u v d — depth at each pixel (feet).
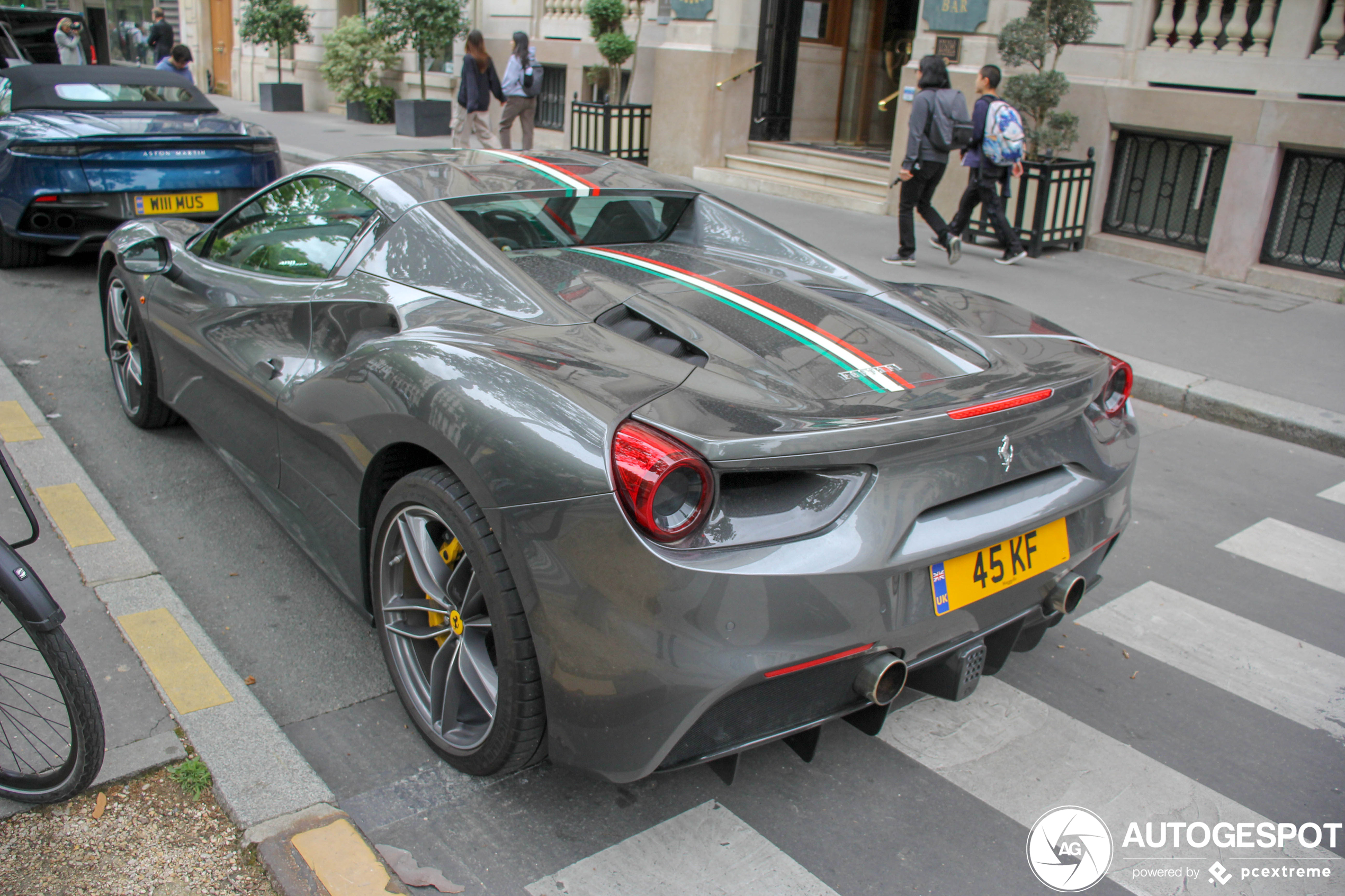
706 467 6.32
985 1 32.04
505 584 7.01
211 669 8.91
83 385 16.31
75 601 9.82
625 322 8.52
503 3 53.72
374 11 62.69
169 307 12.50
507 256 9.14
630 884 7.15
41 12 38.91
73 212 20.57
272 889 6.82
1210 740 9.38
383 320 9.03
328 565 9.43
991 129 27.55
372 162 10.87
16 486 6.86
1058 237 30.91
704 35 40.73
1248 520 14.70
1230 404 18.95
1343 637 11.47
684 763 6.78
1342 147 26.40
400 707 9.01
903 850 7.70
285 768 7.80
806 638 6.59
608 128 42.88
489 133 44.57
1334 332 23.97
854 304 9.57
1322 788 8.82
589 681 6.64
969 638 7.73
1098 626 11.38
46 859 6.95
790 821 7.92
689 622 6.33
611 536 6.38
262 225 11.51
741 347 8.04
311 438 9.16
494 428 6.97
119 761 7.76
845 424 6.62
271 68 72.02
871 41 44.86
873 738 9.05
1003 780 8.61
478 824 7.63
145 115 22.99
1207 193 29.84
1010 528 7.56
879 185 36.70
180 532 11.87
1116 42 30.83
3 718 7.31
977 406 7.17
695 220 11.68
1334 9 26.81
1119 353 21.44
